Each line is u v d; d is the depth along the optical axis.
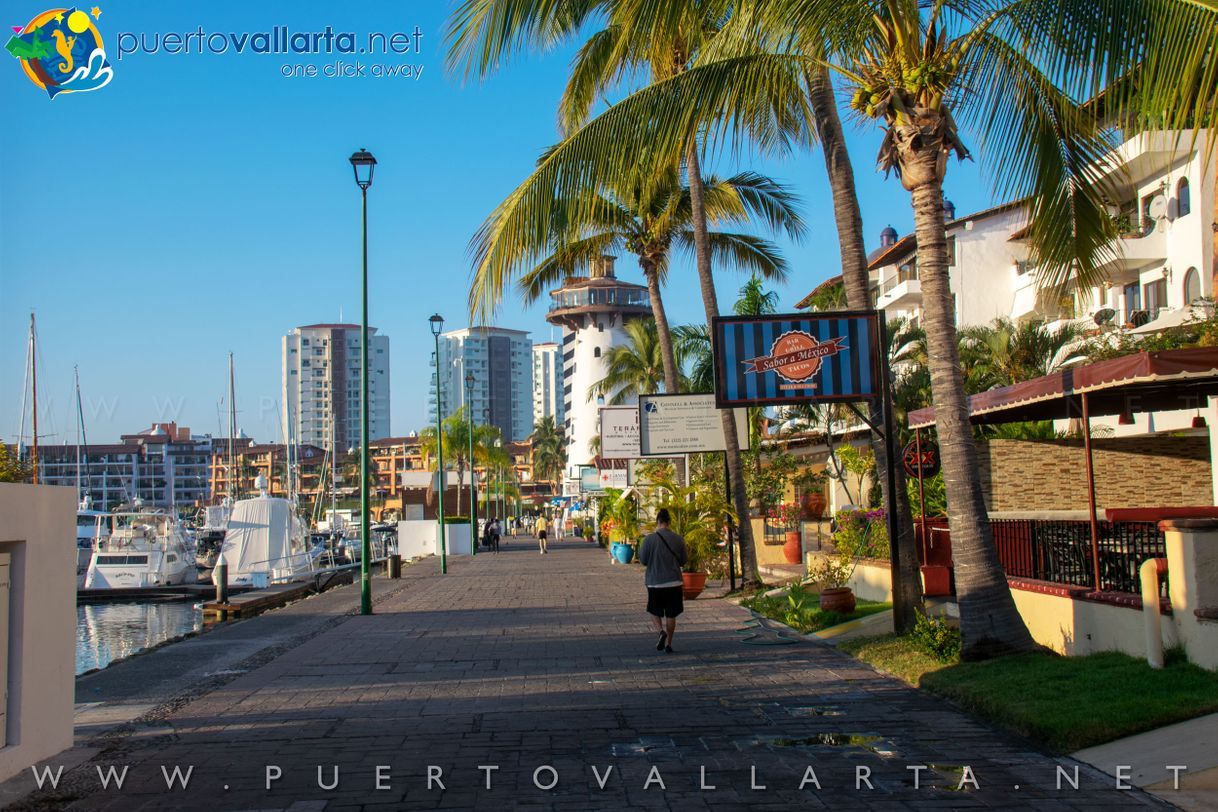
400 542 57.88
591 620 17.92
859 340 13.22
